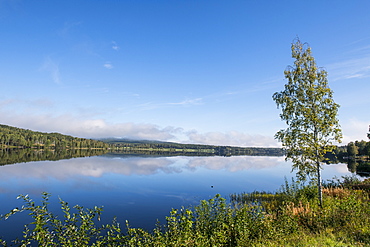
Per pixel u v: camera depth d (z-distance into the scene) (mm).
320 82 16516
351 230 10805
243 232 10867
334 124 15773
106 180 46656
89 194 32875
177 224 9570
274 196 30391
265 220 11984
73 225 7027
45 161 82375
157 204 27641
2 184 38500
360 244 8945
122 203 27875
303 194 20219
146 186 40812
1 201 27219
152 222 20562
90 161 92375
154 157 148500
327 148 15938
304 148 16000
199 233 9945
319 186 16203
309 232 11570
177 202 28828
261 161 134375
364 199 16516
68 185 39531
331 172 59406
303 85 16609
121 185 41219
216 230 10672
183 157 161250
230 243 10414
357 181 28453
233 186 42094
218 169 78000
